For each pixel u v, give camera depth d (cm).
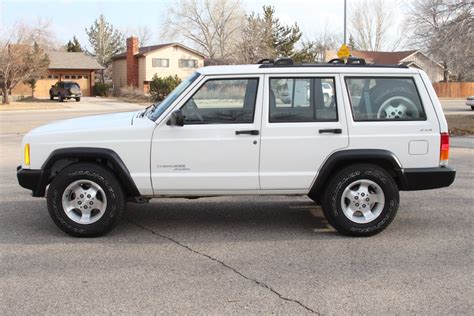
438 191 845
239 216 694
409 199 788
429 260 519
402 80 599
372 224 593
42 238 594
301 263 510
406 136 591
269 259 522
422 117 596
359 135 587
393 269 493
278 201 777
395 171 595
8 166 1126
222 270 491
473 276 475
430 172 593
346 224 591
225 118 586
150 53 5441
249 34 5081
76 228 589
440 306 412
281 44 5066
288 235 607
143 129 580
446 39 2036
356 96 594
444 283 459
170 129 580
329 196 593
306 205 753
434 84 5522
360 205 595
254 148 583
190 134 580
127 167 583
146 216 694
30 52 4172
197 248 558
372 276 475
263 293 437
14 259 523
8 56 4019
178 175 585
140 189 589
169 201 779
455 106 3734
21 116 3019
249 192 595
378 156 584
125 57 5984
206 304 415
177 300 423
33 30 4347
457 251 547
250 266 502
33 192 596
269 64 603
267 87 586
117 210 589
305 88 589
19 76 4184
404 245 568
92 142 581
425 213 705
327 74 590
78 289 446
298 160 587
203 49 6128
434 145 595
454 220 670
